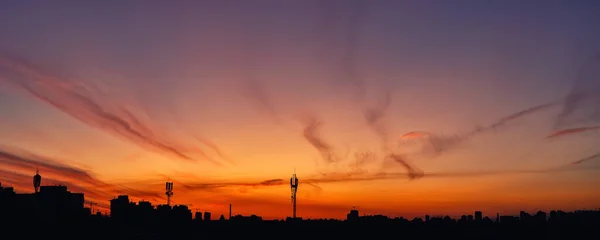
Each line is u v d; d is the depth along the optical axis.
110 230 96.12
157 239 102.38
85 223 92.88
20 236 77.50
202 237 116.38
